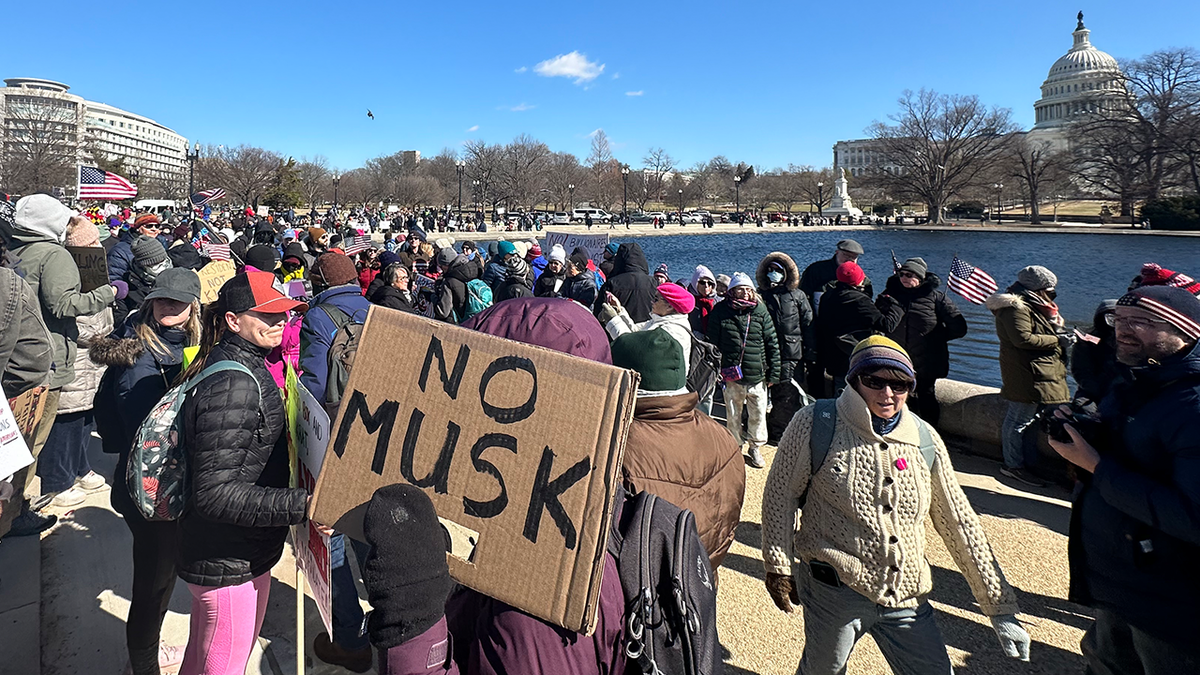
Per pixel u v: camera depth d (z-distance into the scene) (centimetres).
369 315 160
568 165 10681
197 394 189
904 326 572
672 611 131
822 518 235
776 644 326
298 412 212
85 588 344
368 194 9950
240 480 188
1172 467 200
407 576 113
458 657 132
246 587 208
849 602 231
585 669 127
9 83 14338
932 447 229
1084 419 231
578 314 166
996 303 503
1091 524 227
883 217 9569
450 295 744
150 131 17162
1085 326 1695
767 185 11662
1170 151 6406
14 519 364
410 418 149
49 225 368
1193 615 201
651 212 10319
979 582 227
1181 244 5050
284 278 777
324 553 198
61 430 416
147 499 198
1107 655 234
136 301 600
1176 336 207
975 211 9000
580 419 132
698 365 340
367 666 292
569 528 127
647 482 201
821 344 608
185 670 210
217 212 6469
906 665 232
